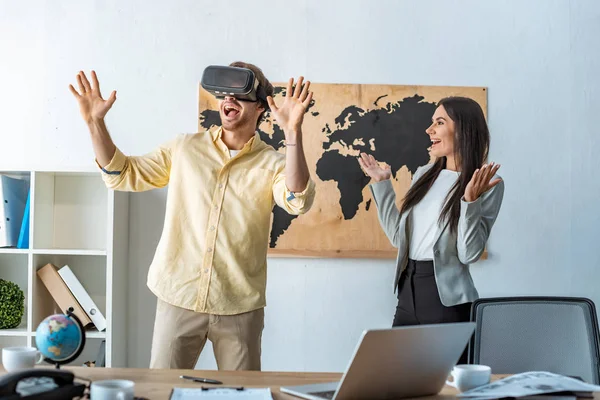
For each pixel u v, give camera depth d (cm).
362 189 327
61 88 328
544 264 331
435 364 140
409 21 332
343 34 331
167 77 329
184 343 221
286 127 200
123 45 329
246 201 226
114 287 300
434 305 258
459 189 261
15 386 120
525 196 332
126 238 320
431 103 330
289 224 325
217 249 222
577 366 193
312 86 328
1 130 327
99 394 125
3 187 303
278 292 326
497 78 333
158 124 328
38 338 140
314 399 136
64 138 328
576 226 332
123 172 225
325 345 326
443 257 259
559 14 336
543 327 198
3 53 328
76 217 323
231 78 216
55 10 328
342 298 327
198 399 135
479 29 334
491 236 331
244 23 330
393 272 328
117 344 306
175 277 221
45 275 299
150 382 150
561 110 335
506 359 197
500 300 203
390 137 328
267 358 324
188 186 227
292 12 331
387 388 137
